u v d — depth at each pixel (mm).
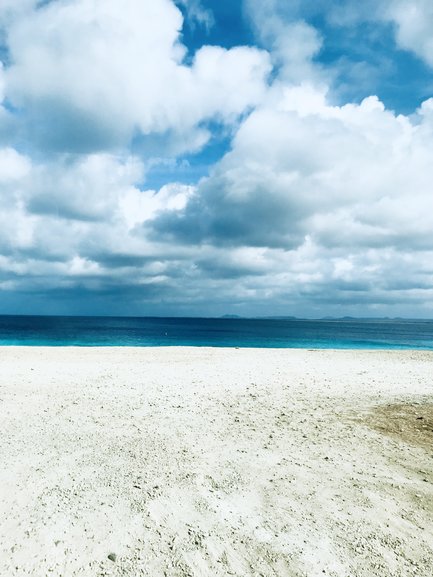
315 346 42062
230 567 3949
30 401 10062
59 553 4051
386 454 6906
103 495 5203
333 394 11766
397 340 55281
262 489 5523
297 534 4516
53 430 7734
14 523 4516
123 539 4316
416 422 8805
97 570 3838
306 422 8711
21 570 3793
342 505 5160
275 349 27234
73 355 21031
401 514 4988
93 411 9227
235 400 10734
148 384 12766
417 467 6398
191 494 5320
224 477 5859
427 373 16797
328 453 6891
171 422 8477
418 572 3963
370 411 9758
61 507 4875
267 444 7258
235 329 110250
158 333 75562
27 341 45594
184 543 4285
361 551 4258
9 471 5793
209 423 8484
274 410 9711
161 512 4859
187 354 22562
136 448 6887
